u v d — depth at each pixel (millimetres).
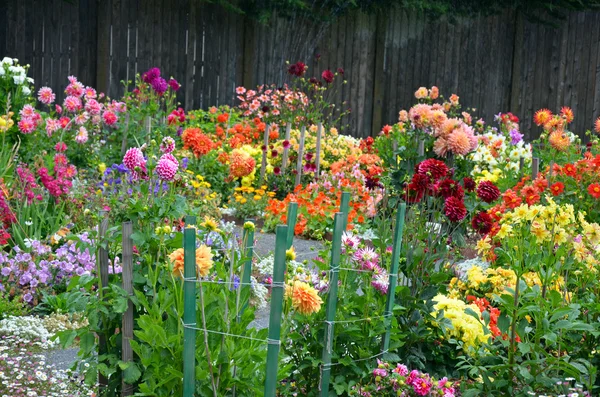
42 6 13359
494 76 17531
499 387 4406
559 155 10016
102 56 13953
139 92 11398
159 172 4164
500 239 5422
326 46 16234
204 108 15250
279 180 11156
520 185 8078
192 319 3641
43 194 7688
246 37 15641
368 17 16406
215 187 10688
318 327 4395
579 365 4254
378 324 4488
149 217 4148
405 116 10555
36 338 5758
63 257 6633
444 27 16984
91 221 7434
